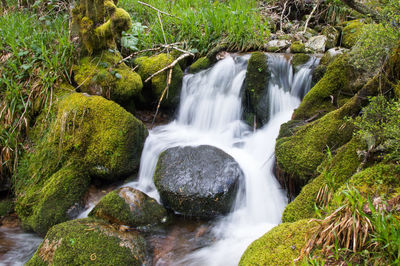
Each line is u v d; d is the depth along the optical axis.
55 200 3.32
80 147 3.69
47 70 4.14
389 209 1.72
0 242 3.14
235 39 5.42
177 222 3.25
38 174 3.64
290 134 3.49
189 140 4.43
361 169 2.26
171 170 3.49
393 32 2.37
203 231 3.15
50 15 5.27
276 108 4.47
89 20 4.17
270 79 4.43
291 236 1.99
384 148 2.09
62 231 2.64
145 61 4.93
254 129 4.45
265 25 5.64
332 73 3.68
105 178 3.72
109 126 3.71
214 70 5.03
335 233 1.68
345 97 3.57
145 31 5.80
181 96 5.09
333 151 2.79
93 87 4.19
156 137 4.42
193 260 2.79
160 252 2.88
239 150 4.15
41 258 2.52
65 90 4.14
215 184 3.25
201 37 5.50
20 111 3.95
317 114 3.63
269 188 3.41
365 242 1.64
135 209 3.07
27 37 4.44
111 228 2.80
